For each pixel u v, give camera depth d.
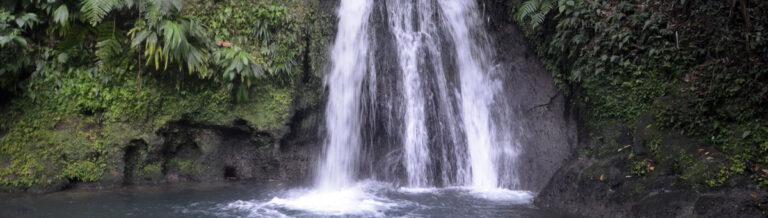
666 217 6.16
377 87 9.62
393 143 9.53
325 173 9.57
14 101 8.22
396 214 7.29
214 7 8.84
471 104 9.64
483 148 9.41
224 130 9.34
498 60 9.84
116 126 8.57
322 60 9.58
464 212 7.38
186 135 9.25
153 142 8.82
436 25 9.91
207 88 8.90
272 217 7.13
